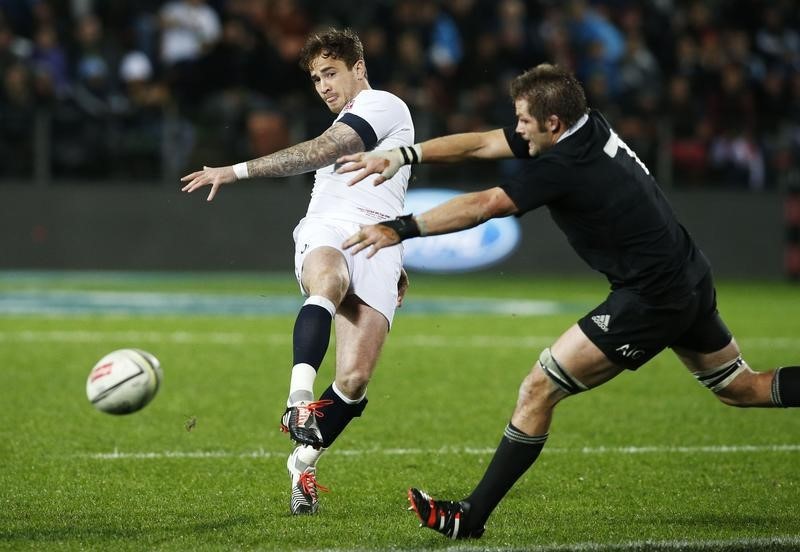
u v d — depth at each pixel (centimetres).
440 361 3741
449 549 1683
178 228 6675
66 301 5347
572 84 1650
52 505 1938
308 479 1922
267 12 6906
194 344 4034
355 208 2003
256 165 1848
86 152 6612
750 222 6956
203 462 2312
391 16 7181
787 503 2009
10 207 6562
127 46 6988
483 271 6794
